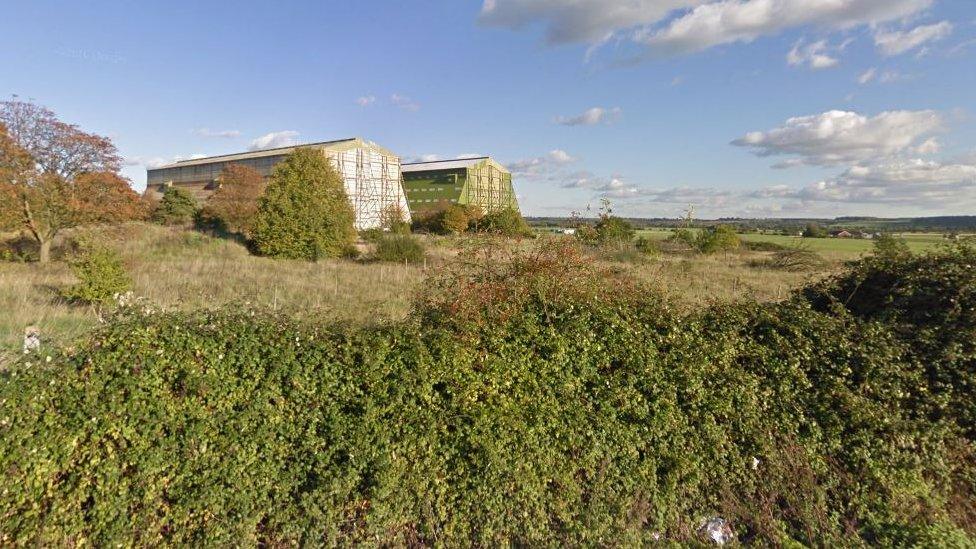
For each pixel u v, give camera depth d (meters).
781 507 4.38
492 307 4.62
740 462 4.37
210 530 3.46
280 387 3.75
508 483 3.91
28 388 3.23
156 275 15.36
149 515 3.38
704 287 13.47
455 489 3.87
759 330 4.92
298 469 3.65
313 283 15.76
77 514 3.28
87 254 11.22
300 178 27.81
